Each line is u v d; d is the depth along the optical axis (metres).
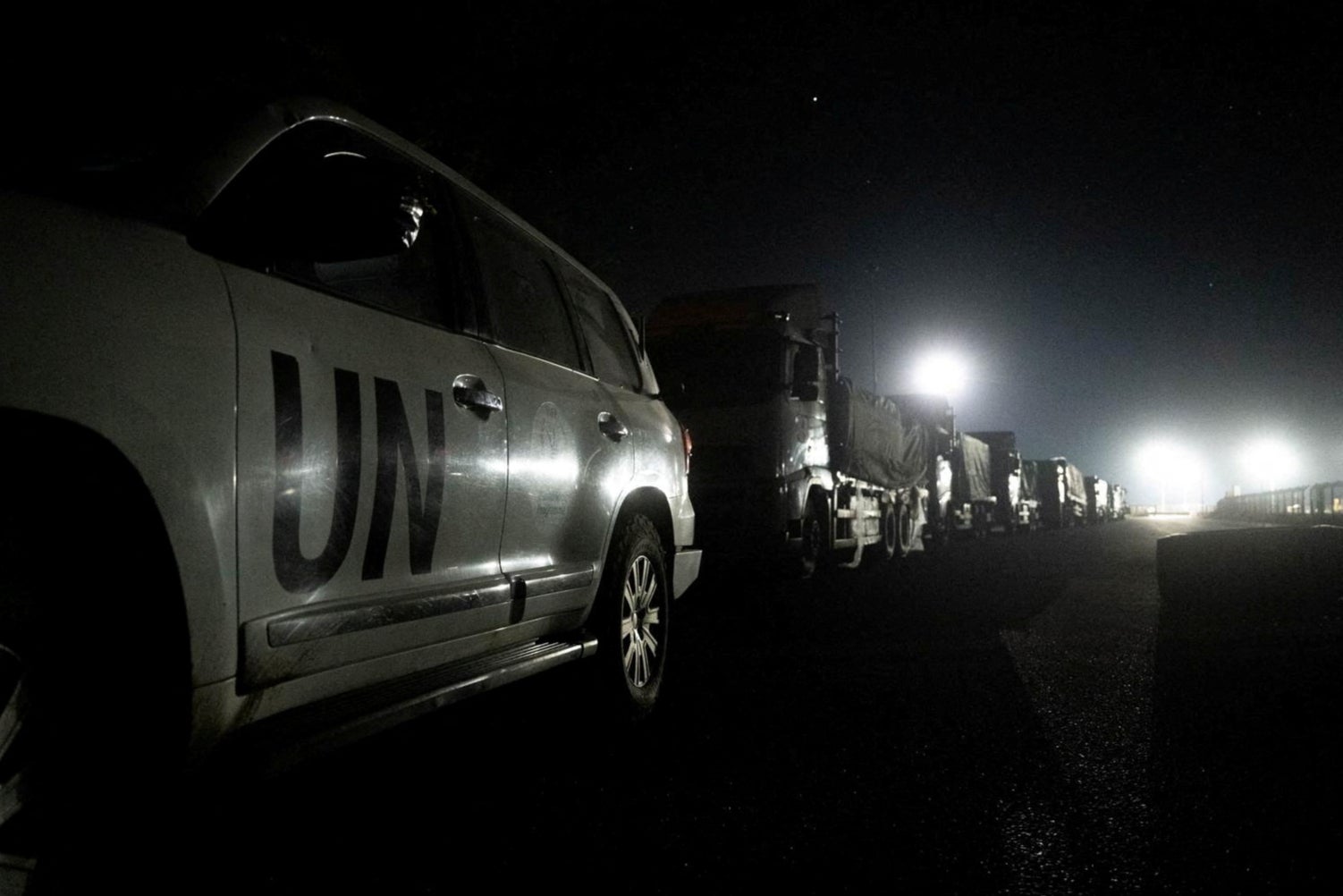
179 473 2.06
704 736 4.44
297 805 3.42
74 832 1.94
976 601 10.05
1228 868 2.86
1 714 1.79
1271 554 8.27
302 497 2.43
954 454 22.98
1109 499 65.06
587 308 4.75
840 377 12.81
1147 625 8.02
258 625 2.27
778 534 10.62
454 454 3.07
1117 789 3.63
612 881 2.77
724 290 12.13
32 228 1.93
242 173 2.56
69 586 1.91
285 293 2.54
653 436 4.88
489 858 2.93
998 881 2.78
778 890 2.71
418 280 3.27
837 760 4.03
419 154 3.46
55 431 1.87
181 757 2.12
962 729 4.55
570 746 4.25
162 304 2.11
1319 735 4.39
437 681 3.07
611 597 4.27
